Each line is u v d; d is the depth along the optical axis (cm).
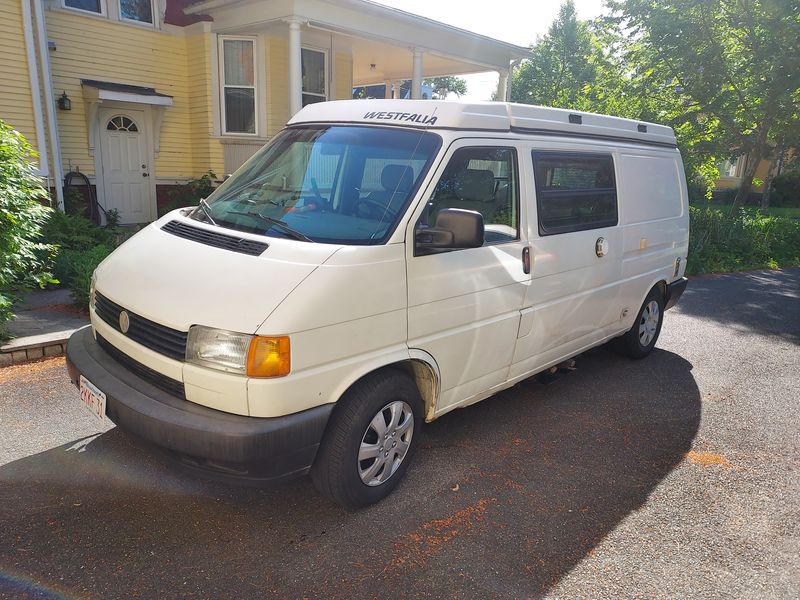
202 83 1226
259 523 321
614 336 566
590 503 360
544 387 546
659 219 586
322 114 412
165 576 277
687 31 1518
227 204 378
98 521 314
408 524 328
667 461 418
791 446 449
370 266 308
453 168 353
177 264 318
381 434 334
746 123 1593
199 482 355
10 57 904
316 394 290
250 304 279
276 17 1060
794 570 308
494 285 383
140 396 296
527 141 411
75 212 1067
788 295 1028
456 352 366
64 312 632
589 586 288
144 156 1228
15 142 515
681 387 562
